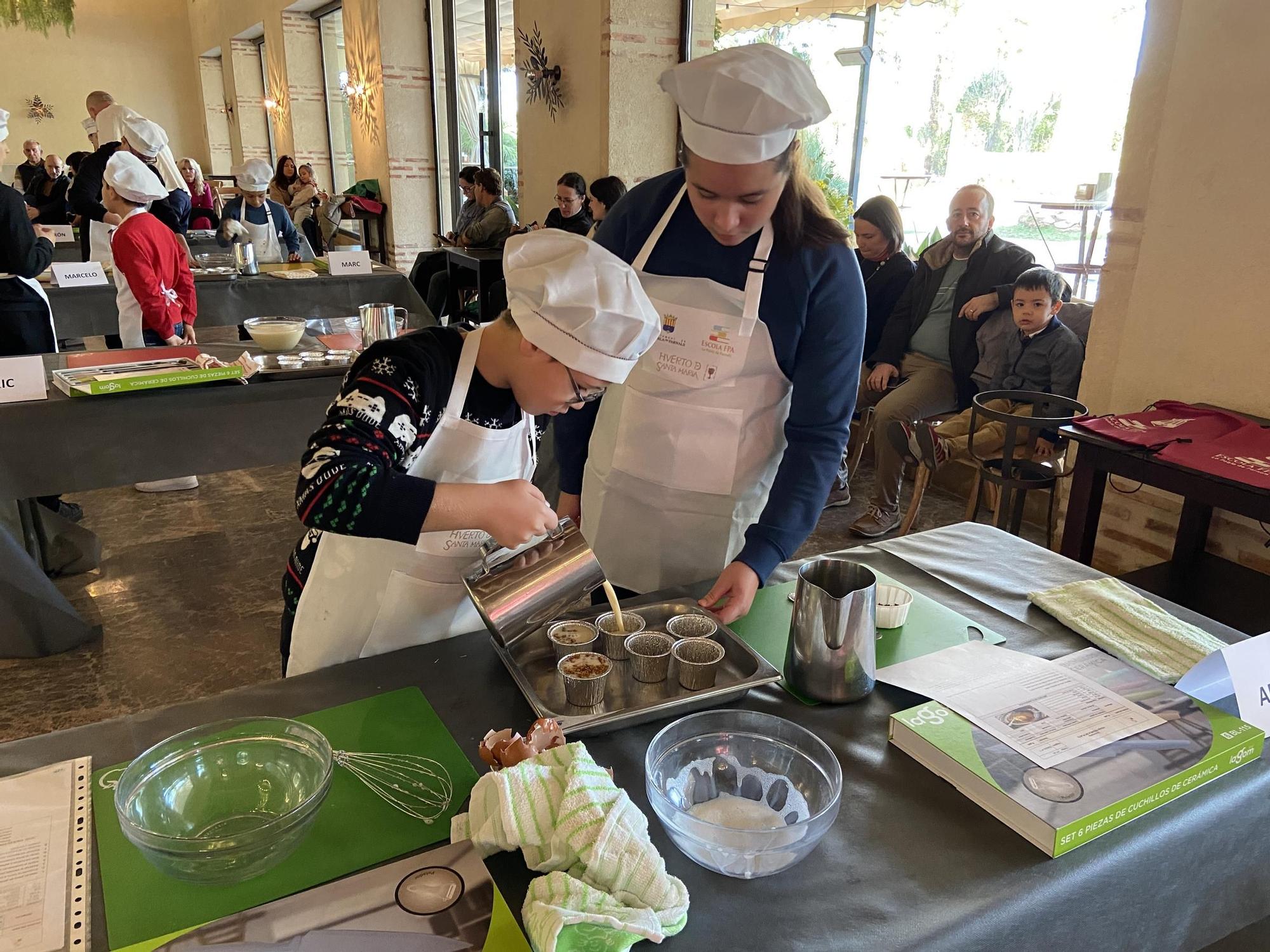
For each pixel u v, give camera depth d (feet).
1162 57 7.97
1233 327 7.85
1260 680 3.29
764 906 2.35
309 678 3.42
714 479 4.81
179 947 2.07
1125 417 7.94
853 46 12.95
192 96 44.19
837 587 3.61
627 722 3.12
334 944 2.11
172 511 11.63
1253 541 8.13
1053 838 2.51
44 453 7.44
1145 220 8.39
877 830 2.64
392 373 3.24
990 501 11.60
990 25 11.25
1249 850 2.95
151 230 10.10
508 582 3.40
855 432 13.05
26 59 39.27
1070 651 3.75
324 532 3.85
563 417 5.40
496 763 2.72
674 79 3.69
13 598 7.73
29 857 2.46
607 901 2.21
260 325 9.22
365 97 26.09
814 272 4.26
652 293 4.60
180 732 2.98
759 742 2.85
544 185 18.15
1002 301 10.35
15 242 10.14
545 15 16.67
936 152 12.37
